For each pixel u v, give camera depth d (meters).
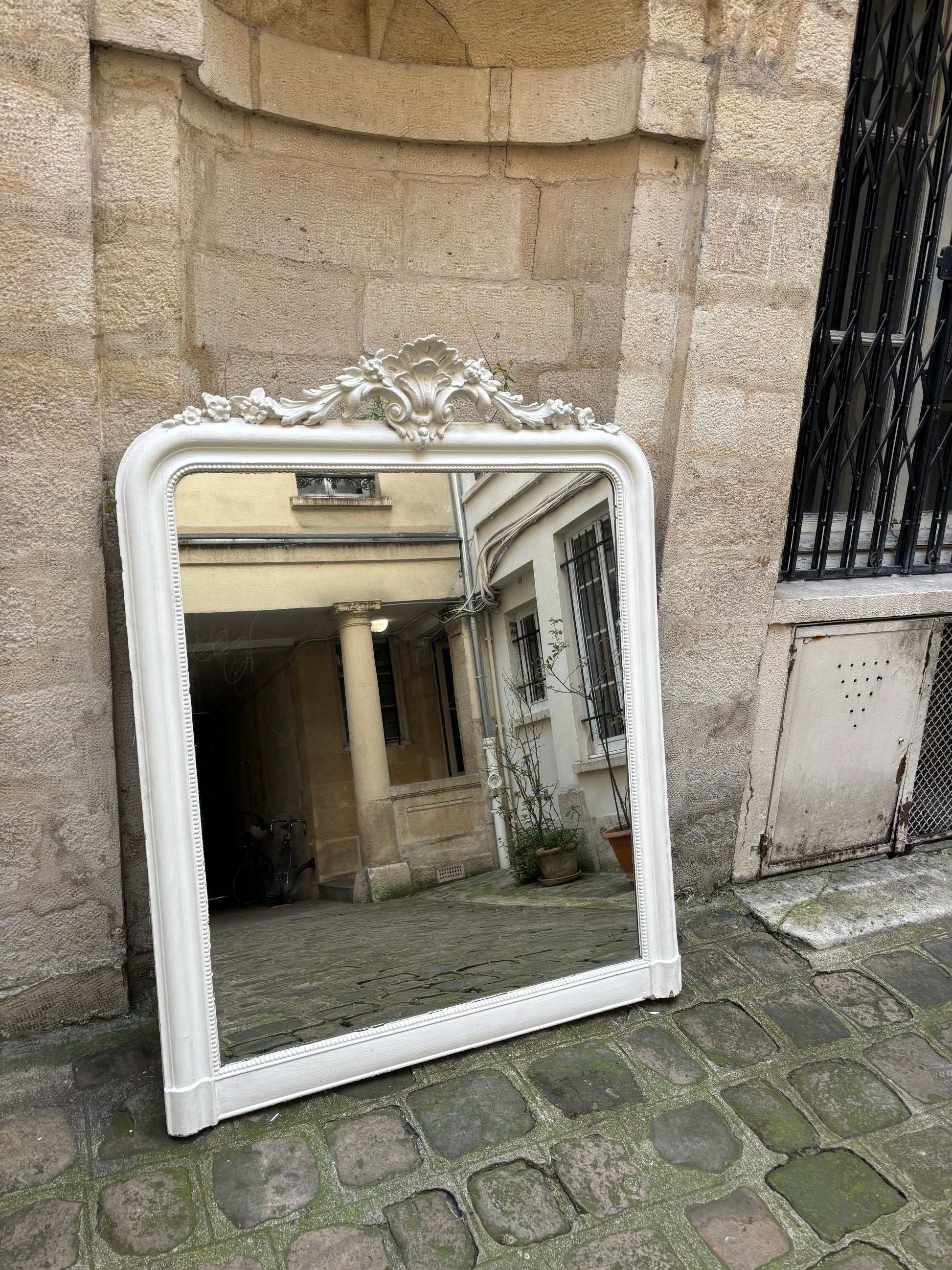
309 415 2.21
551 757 2.54
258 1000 2.16
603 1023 2.59
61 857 2.37
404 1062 2.31
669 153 2.71
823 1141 2.24
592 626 2.62
